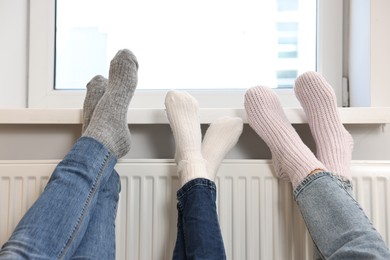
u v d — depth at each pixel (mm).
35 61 987
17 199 786
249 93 864
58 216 600
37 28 987
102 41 1025
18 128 903
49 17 992
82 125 869
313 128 839
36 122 835
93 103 837
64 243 594
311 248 795
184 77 1033
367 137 913
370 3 886
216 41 1032
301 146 784
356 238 620
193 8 1029
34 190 789
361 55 932
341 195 679
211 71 1034
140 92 1002
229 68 1034
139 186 804
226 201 810
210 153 822
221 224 807
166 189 806
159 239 802
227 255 804
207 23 1031
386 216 793
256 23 1029
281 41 1030
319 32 1004
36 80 988
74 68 1028
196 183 725
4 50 946
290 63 1032
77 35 1024
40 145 906
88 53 1027
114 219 745
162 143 922
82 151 690
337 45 999
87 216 650
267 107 846
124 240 801
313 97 841
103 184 723
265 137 825
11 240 557
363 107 888
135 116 854
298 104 997
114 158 741
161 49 1030
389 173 798
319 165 741
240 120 855
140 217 801
